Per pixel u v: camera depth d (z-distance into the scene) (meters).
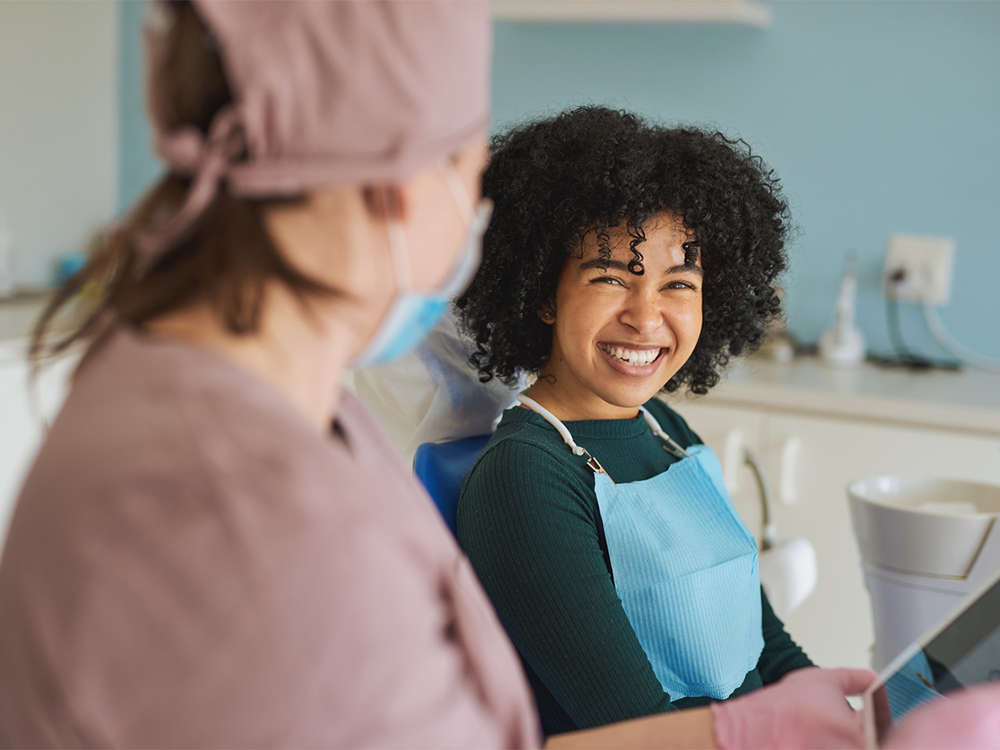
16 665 0.48
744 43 2.47
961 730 0.61
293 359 0.54
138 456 0.47
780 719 0.68
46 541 0.47
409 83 0.51
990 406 1.99
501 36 2.67
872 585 1.19
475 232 0.62
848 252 2.47
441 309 0.62
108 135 2.94
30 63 2.69
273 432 0.49
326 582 0.46
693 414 2.19
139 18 2.89
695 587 1.07
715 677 1.08
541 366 1.28
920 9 2.32
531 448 1.06
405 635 0.48
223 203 0.52
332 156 0.51
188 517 0.46
